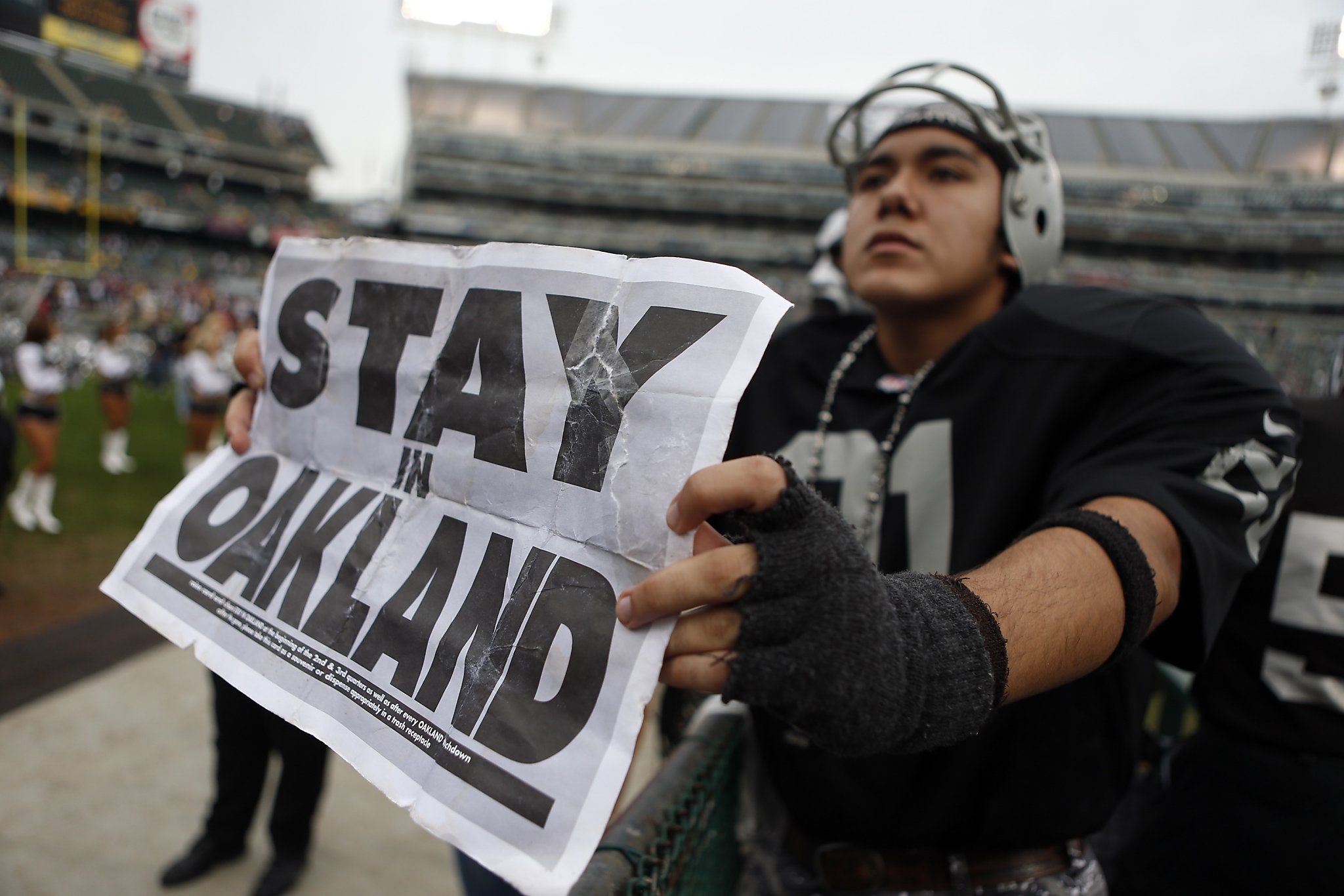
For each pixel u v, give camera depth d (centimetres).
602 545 62
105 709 333
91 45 3784
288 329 92
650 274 67
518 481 68
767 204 3638
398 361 80
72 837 252
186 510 90
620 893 74
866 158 124
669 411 61
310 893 238
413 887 247
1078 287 103
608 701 57
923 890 100
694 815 96
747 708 124
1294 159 3391
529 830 56
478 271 77
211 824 241
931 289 109
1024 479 94
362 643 71
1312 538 115
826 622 51
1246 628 120
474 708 62
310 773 235
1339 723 113
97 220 3550
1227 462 76
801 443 117
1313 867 111
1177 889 125
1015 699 59
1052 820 94
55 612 426
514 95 4156
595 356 66
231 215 3894
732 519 57
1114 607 62
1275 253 3172
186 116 3972
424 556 72
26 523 566
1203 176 3316
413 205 3831
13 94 3412
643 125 3975
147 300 2562
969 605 58
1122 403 88
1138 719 101
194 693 355
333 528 79
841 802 101
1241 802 118
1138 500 71
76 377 1612
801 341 128
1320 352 2547
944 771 95
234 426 95
